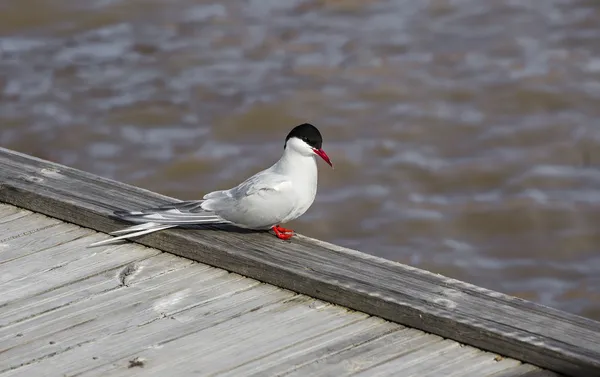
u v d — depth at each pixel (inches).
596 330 233.5
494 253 558.9
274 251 271.3
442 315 239.0
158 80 722.8
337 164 629.6
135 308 254.4
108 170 621.6
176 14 823.7
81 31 796.0
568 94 709.9
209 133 659.4
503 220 582.6
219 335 241.8
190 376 226.2
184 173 617.9
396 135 661.9
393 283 254.5
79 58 756.6
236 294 260.4
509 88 718.5
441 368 228.4
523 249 562.6
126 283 266.4
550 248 562.6
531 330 233.1
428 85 722.2
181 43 775.7
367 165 630.5
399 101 700.7
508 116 687.1
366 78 726.5
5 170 323.3
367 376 225.3
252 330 243.9
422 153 644.1
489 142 657.6
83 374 227.5
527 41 784.9
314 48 770.8
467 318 237.8
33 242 289.7
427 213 587.5
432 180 617.9
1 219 304.3
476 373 226.2
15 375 227.5
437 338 240.2
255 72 733.9
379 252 556.4
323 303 255.8
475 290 251.3
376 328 244.7
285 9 834.2
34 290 263.4
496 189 609.9
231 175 615.8
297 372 227.3
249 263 266.8
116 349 236.8
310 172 276.4
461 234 573.3
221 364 230.5
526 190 609.3
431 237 570.3
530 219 584.7
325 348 236.2
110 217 291.0
